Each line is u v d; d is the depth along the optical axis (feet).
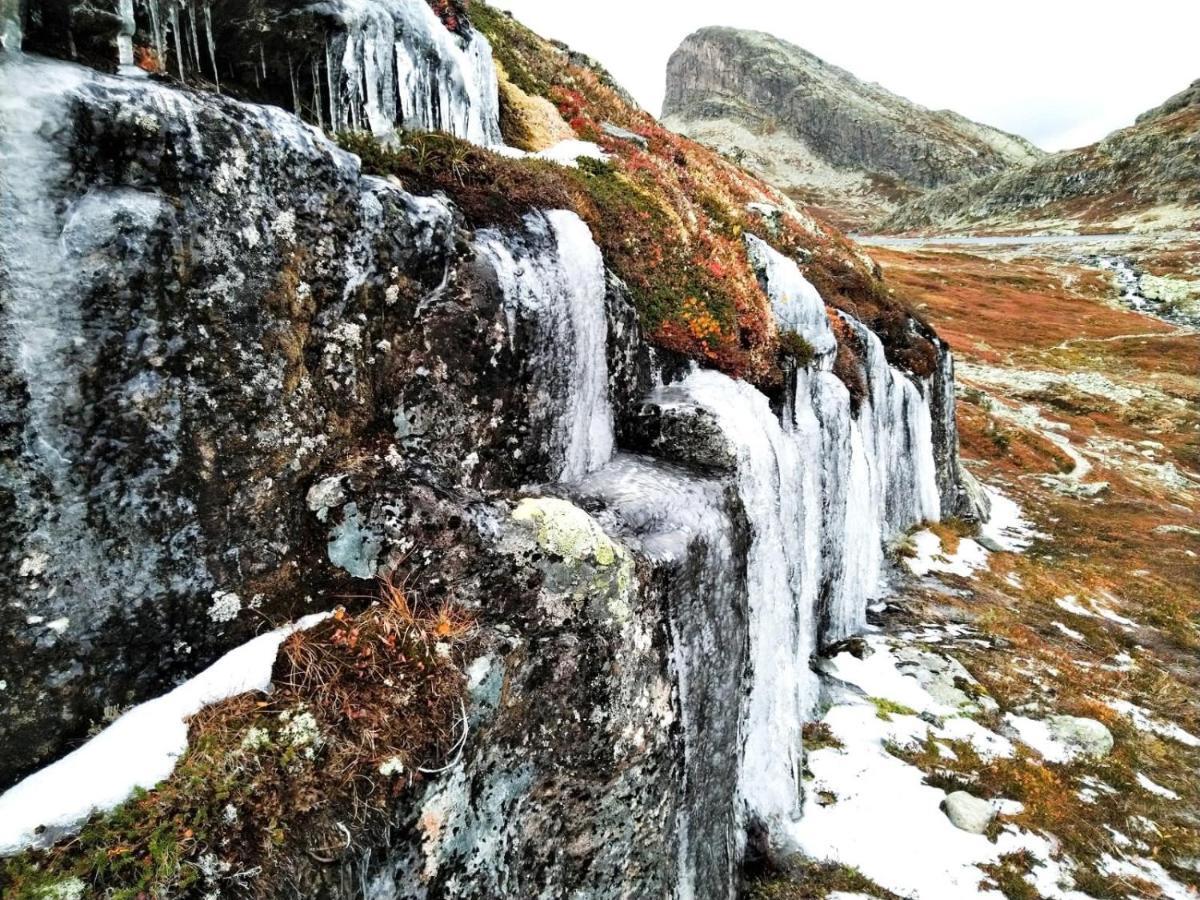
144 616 14.88
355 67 25.55
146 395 14.43
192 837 12.87
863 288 84.99
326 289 18.15
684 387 35.09
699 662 25.88
